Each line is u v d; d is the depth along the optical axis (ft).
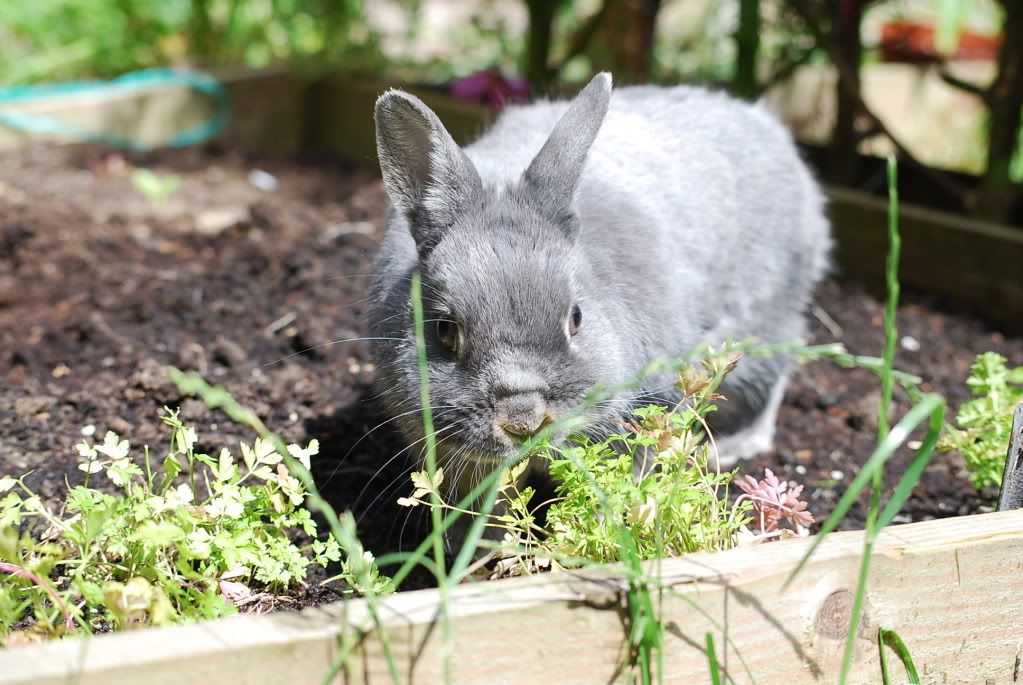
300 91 5.52
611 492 2.51
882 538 2.43
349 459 3.16
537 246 2.75
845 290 4.16
